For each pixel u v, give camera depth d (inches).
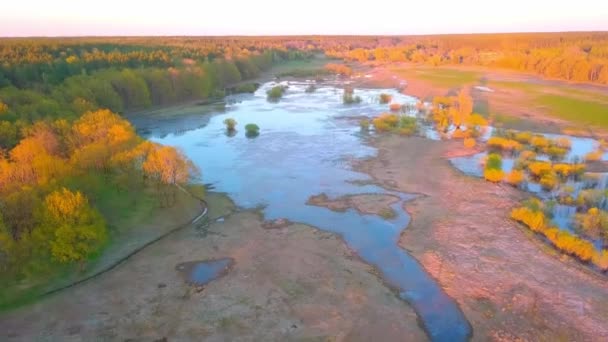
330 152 3031.5
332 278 1598.2
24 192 1620.3
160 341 1301.7
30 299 1462.8
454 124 3818.9
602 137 3420.3
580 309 1435.8
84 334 1325.0
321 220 2047.2
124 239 1812.3
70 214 1590.8
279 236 1895.9
